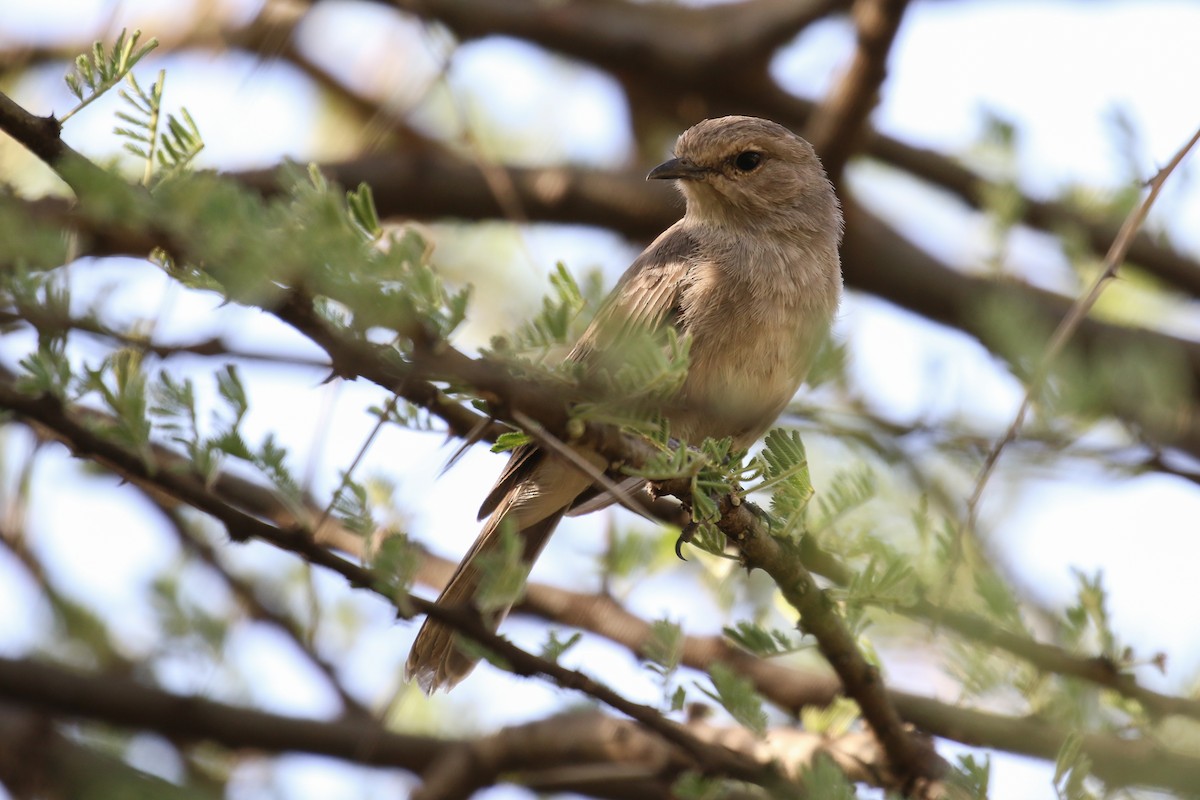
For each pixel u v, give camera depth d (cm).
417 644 1027
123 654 1217
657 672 861
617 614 1120
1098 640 898
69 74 612
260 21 1443
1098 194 1324
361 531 721
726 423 1073
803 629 853
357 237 588
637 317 1151
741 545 808
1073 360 907
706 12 1581
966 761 768
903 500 970
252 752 1145
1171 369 1085
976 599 901
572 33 1478
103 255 668
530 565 1091
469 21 1464
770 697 1092
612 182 1430
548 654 828
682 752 925
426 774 1158
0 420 648
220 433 673
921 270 1434
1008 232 1302
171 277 611
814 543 859
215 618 1065
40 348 623
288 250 567
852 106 1295
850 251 1434
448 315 606
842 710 1005
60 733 1094
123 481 713
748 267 1146
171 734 1124
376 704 1289
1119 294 1545
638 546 1136
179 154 618
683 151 1269
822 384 946
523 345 662
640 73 1502
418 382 687
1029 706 905
